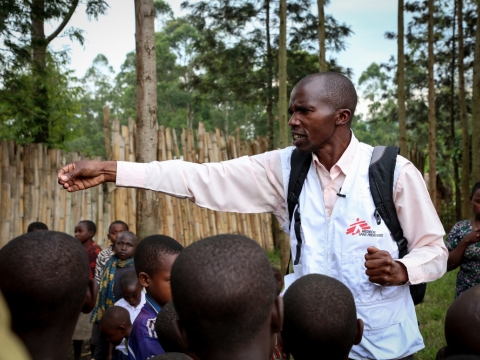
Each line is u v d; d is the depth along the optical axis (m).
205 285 1.28
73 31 8.68
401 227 2.16
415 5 15.24
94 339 4.82
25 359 0.61
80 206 7.60
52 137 9.94
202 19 13.38
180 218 9.05
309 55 13.70
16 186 6.91
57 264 1.35
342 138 2.21
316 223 2.21
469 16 16.56
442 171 26.64
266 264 1.36
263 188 2.41
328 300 1.68
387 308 2.10
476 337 1.58
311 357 1.72
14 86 7.94
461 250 3.81
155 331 2.23
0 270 1.34
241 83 13.85
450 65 18.42
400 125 10.86
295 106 2.19
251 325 1.31
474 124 9.90
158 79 33.16
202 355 1.36
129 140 7.80
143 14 5.44
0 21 6.65
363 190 2.15
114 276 4.79
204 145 9.36
